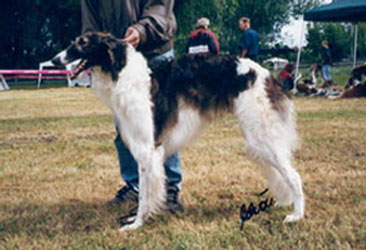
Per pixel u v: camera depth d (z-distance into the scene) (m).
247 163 5.25
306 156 5.54
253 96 3.37
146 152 3.38
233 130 7.65
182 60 3.53
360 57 36.69
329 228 3.24
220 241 3.10
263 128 3.37
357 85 12.94
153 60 3.84
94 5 3.95
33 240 3.21
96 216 3.72
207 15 28.11
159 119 3.42
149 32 3.64
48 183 4.73
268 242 3.04
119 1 3.74
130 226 3.46
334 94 13.70
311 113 9.67
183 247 2.98
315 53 37.59
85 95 17.64
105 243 3.16
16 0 32.03
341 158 5.42
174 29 3.91
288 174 3.43
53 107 12.77
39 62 35.75
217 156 5.68
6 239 3.24
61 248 3.09
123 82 3.32
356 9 14.12
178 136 3.54
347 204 3.75
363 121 8.22
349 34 37.72
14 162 5.69
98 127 8.52
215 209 3.81
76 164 5.53
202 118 3.56
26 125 9.01
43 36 34.94
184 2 24.02
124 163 4.04
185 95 3.47
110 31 3.85
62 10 31.69
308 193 4.09
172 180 3.96
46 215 3.77
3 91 22.33
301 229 3.28
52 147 6.64
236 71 3.43
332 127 7.66
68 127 8.60
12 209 3.94
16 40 34.09
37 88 24.28
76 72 3.39
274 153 3.40
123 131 3.47
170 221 3.56
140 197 3.46
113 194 4.36
